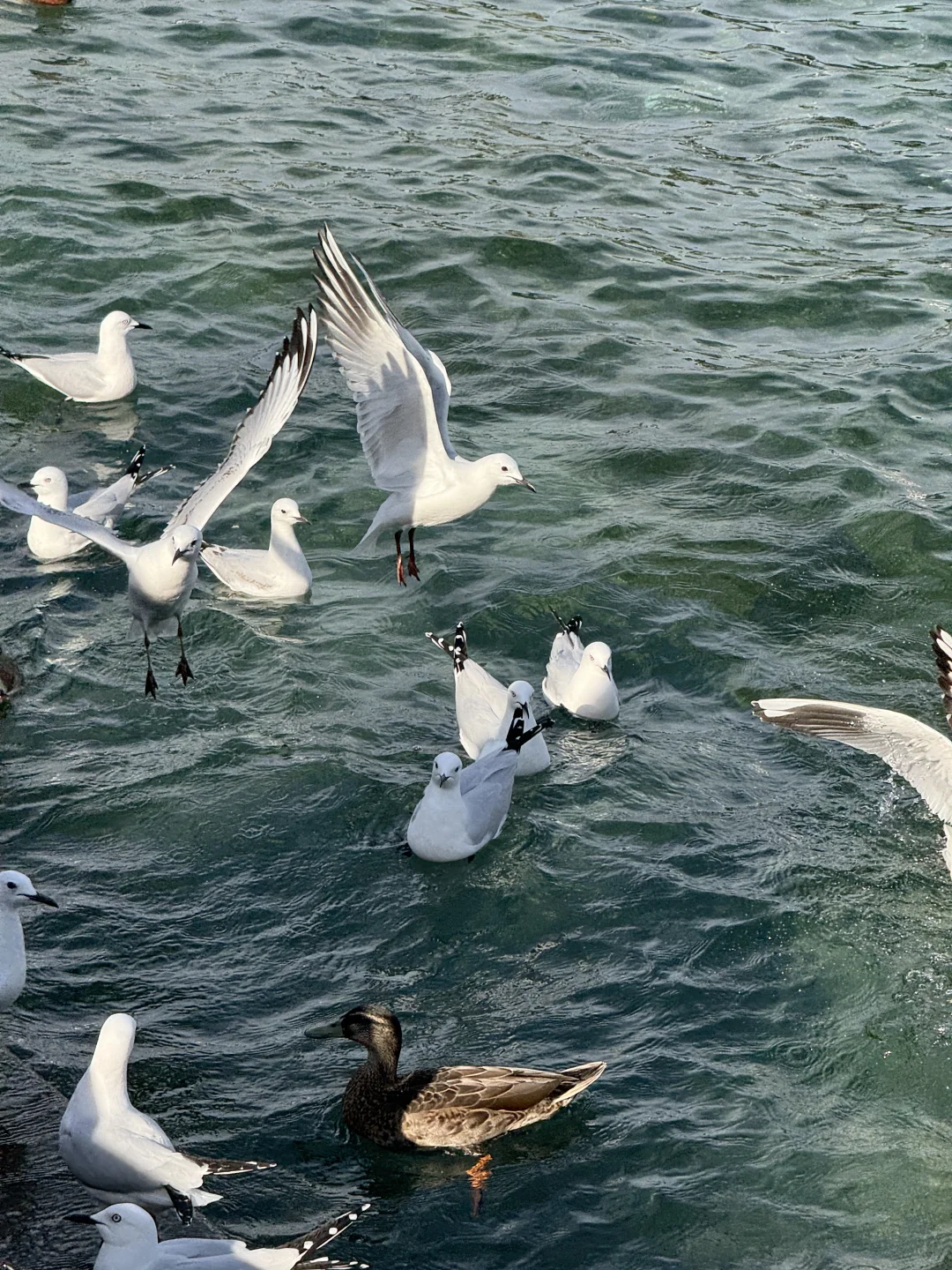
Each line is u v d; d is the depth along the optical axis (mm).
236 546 16016
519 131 26391
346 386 19156
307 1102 9492
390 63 28828
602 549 16016
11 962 9805
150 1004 10180
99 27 28984
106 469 17203
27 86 26141
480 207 23578
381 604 15141
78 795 12125
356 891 11359
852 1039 10102
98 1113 8625
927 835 12117
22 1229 8570
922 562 15961
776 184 25078
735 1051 9984
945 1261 8523
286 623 14727
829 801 12547
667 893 11383
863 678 14180
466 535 16297
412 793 12430
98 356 18531
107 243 21641
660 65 29266
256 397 18688
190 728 13062
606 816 12273
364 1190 8945
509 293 21375
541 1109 9180
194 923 10961
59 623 14422
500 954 10828
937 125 27172
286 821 12000
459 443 17859
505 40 30062
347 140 25500
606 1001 10391
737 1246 8609
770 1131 9367
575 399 19062
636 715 13734
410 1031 10070
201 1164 8492
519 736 12305
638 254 22562
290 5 30797
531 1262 8484
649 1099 9578
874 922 11141
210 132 25219
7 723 12938
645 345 20375
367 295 12047
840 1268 8469
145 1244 7875
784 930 11047
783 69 29328
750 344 20578
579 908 11273
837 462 17688
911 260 22734
